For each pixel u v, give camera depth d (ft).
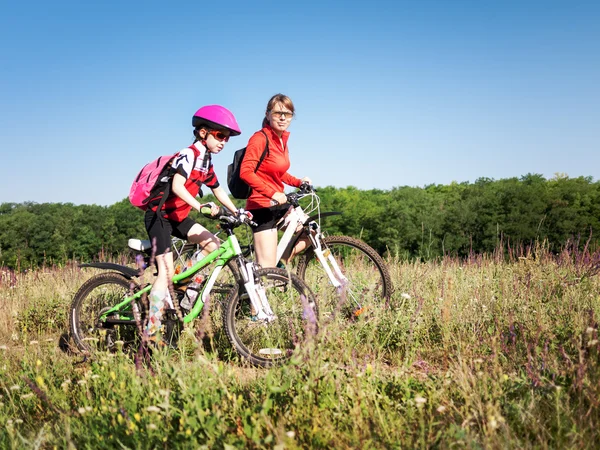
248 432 7.81
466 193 348.38
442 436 7.75
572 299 15.01
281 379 9.68
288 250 16.48
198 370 9.64
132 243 14.06
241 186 15.28
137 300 14.24
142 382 10.08
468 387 8.94
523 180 350.84
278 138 15.15
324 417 8.28
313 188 16.47
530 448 7.59
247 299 13.65
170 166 13.51
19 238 326.65
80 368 12.82
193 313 13.51
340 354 10.72
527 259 19.16
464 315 14.47
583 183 326.85
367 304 14.69
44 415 10.10
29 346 15.24
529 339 12.02
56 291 20.25
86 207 355.56
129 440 8.17
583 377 9.08
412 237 287.89
